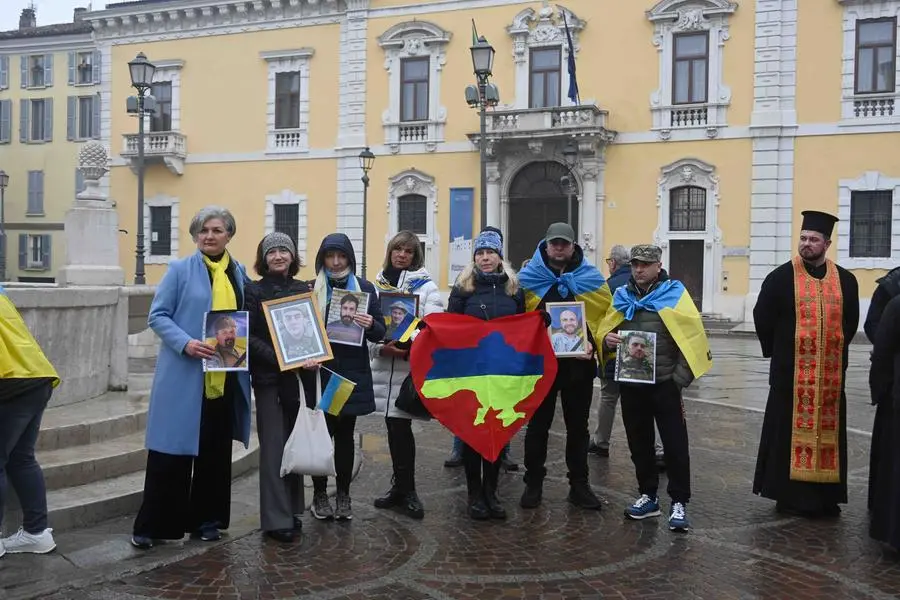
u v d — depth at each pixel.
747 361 18.23
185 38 32.78
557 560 5.48
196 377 5.38
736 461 8.48
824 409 6.50
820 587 5.06
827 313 6.51
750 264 25.94
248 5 31.39
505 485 7.50
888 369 5.82
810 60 25.16
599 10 27.31
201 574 5.10
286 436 5.78
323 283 6.21
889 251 24.61
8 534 5.47
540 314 6.41
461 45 28.86
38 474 5.27
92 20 33.66
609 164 27.39
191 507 5.74
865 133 24.69
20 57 41.78
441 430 10.03
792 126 25.31
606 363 6.70
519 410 6.27
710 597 4.88
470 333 6.38
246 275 5.96
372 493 7.09
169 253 33.25
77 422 7.09
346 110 30.56
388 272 7.12
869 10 24.48
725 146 26.09
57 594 4.73
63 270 13.34
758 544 5.87
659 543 5.85
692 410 11.74
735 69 25.88
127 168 33.88
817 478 6.45
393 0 29.66
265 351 5.69
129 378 10.23
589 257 27.36
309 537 5.87
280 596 4.79
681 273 26.88
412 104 29.77
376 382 6.80
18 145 42.06
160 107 33.34
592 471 8.02
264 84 31.77
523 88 28.12
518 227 28.67
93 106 40.56
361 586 4.97
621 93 27.17
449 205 29.25
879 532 5.82
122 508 6.12
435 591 4.92
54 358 7.86
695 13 26.09
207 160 32.62
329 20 30.70
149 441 5.36
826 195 25.16
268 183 31.88
